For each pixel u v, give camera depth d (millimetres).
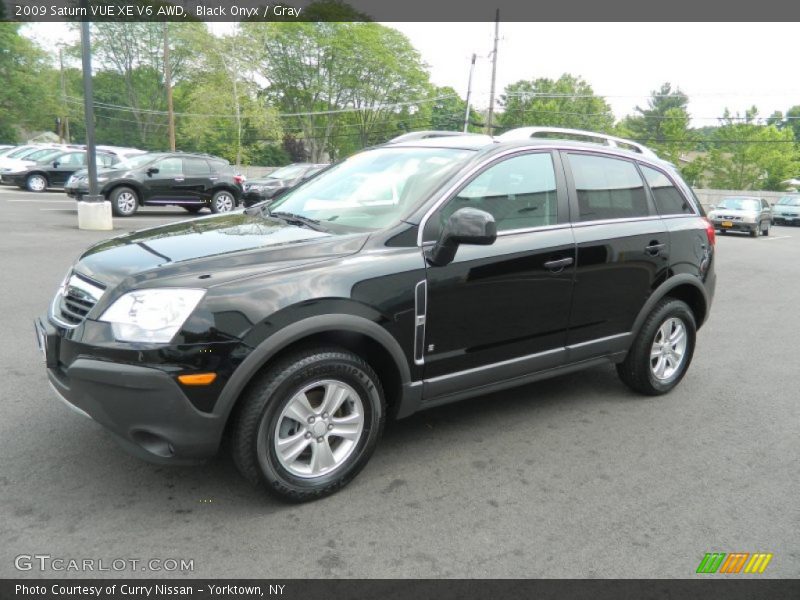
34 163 22859
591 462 3605
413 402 3354
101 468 3271
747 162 72188
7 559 2535
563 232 3830
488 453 3662
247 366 2730
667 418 4316
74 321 2891
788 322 7676
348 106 61656
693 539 2883
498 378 3697
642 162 4535
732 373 5438
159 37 54281
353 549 2699
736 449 3869
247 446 2820
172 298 2688
